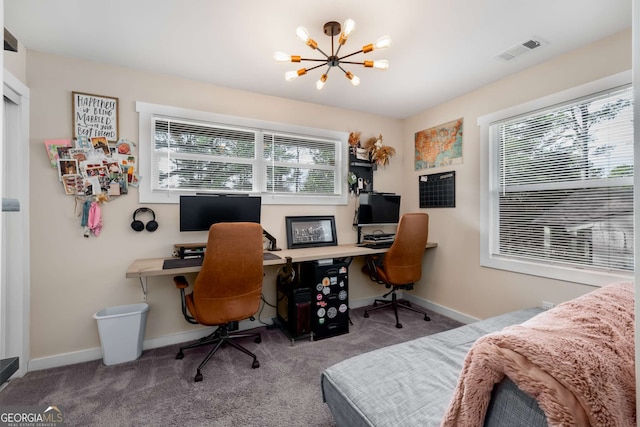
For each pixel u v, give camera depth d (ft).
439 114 11.17
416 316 10.78
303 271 9.53
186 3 5.80
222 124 9.48
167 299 8.66
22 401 6.04
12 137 6.92
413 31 6.69
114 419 5.52
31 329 7.23
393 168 12.71
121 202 8.16
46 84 7.42
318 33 6.79
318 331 8.87
